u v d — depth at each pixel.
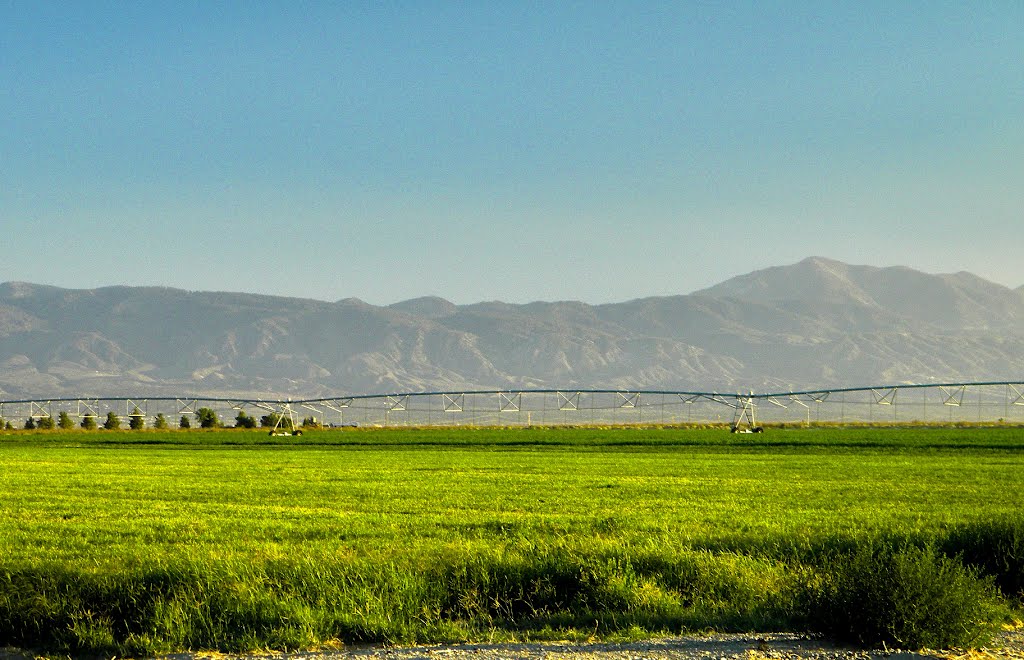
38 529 41.47
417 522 43.28
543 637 21.14
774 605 22.64
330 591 22.53
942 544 28.20
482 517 45.53
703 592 24.12
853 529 36.47
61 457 109.44
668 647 19.92
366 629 21.02
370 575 23.56
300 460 103.88
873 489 64.62
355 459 105.88
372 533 39.31
